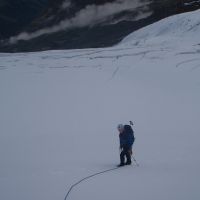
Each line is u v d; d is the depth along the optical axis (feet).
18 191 30.45
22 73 137.90
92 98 101.30
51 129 70.79
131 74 135.23
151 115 82.94
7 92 109.60
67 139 58.80
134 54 165.68
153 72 137.28
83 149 50.72
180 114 83.76
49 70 143.43
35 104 95.76
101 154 46.93
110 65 149.48
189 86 118.52
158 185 31.55
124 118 80.07
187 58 152.35
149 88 114.83
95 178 34.22
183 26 276.82
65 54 183.73
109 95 104.94
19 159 45.16
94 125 73.77
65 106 93.09
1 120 79.97
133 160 42.50
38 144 55.42
